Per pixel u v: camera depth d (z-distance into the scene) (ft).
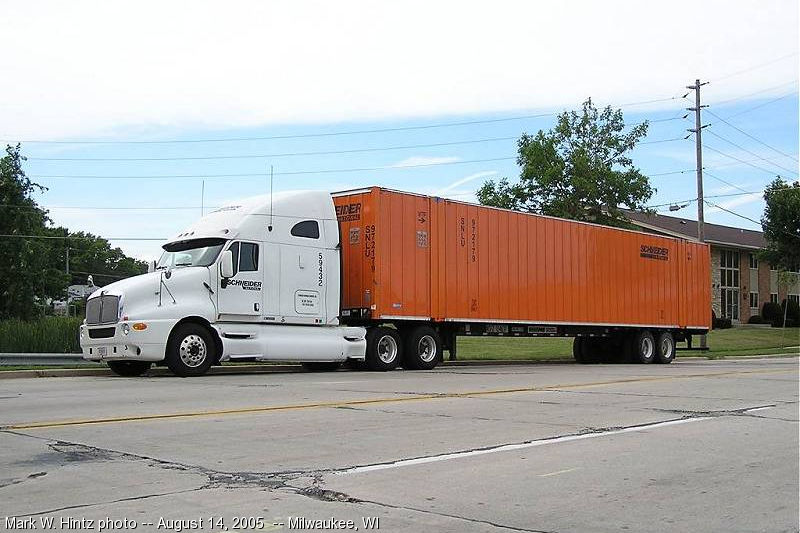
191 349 57.47
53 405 37.86
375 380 55.42
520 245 79.36
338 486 21.79
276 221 62.23
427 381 54.70
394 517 18.95
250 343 59.57
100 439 28.32
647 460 26.25
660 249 97.50
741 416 37.17
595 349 96.02
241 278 59.88
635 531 18.33
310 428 31.40
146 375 59.93
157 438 28.68
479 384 52.37
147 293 56.18
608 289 89.45
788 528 18.75
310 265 63.87
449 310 71.82
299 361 63.46
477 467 24.56
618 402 42.19
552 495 21.38
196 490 21.06
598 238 88.79
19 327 69.15
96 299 56.95
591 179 142.00
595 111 147.02
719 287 213.66
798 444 29.53
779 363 94.99
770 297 229.25
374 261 66.28
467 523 18.62
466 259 73.72
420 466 24.52
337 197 69.62
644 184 143.64
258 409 36.81
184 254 60.54
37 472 22.97
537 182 144.77
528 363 90.27
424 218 70.33
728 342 149.69
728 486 22.80
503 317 76.84
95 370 61.77
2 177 124.47
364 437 29.48
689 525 18.89
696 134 134.92
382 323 70.08
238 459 25.08
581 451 27.55
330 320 64.85
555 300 82.74
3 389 46.52
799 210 193.16
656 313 95.96
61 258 277.64
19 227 126.11
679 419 35.91
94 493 20.63
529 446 28.22
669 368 78.48
